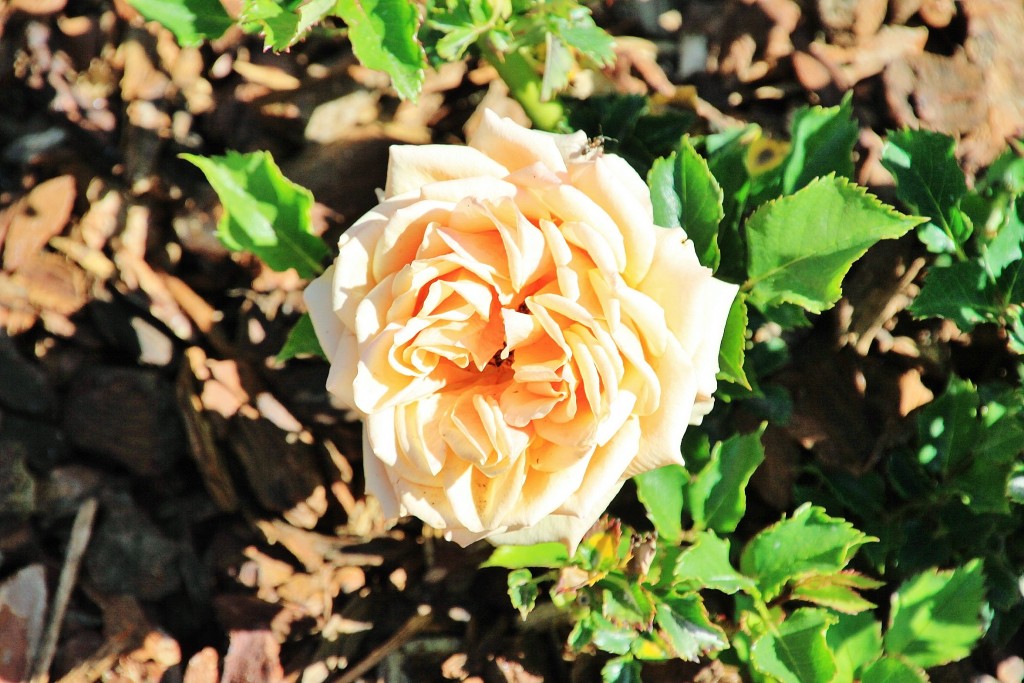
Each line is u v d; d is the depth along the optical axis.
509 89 0.59
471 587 0.59
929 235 0.57
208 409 0.58
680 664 0.58
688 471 0.57
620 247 0.50
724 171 0.57
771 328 0.58
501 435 0.50
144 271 0.59
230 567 0.59
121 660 0.59
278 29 0.54
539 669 0.59
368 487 0.52
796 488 0.59
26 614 0.59
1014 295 0.56
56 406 0.59
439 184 0.50
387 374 0.50
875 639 0.57
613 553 0.55
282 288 0.59
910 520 0.58
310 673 0.59
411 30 0.53
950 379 0.57
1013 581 0.57
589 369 0.49
